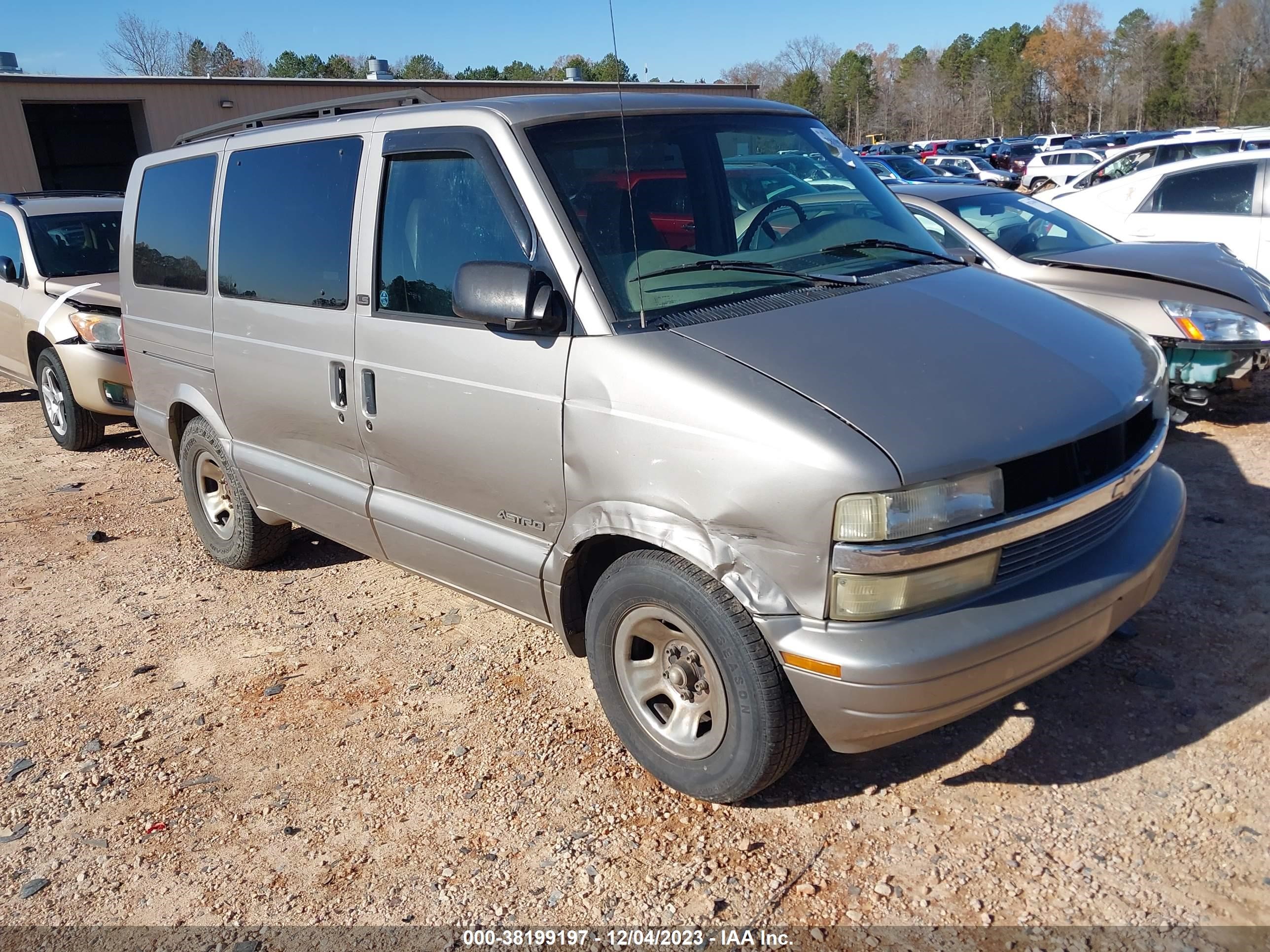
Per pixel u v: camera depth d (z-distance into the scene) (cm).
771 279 330
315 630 460
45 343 815
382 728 375
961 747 335
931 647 255
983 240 682
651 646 319
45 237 855
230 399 469
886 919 266
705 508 275
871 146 5409
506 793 330
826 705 265
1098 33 9988
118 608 500
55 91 2266
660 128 357
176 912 289
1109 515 298
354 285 380
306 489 435
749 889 280
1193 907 262
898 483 251
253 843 316
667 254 326
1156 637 391
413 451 368
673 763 313
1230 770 312
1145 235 916
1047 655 273
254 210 436
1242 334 587
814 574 261
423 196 355
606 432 296
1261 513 498
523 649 427
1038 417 275
